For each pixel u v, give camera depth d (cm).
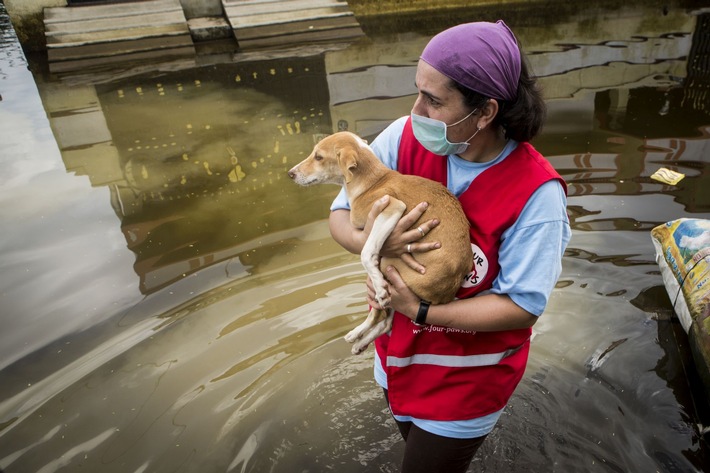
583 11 1054
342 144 215
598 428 286
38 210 485
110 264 412
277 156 569
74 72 878
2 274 402
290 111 685
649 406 296
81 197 506
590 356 328
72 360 332
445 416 191
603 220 424
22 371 324
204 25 994
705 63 739
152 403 305
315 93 740
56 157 589
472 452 204
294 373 325
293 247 426
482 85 157
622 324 349
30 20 951
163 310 368
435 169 195
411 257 186
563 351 333
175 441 284
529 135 169
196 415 299
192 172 546
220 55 934
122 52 937
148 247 430
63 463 273
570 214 431
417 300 184
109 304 373
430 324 187
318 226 452
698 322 310
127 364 330
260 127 643
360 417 299
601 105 621
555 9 1082
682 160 493
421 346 193
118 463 273
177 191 512
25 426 293
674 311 352
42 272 404
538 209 170
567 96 653
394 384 201
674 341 335
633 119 580
